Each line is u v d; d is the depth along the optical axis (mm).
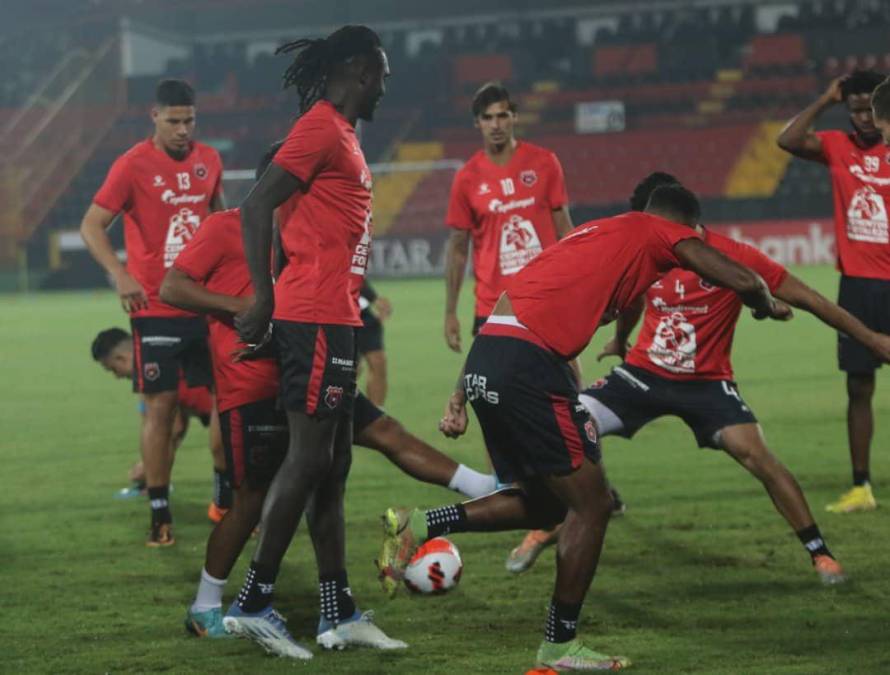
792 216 50656
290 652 6426
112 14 63188
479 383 6199
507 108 10445
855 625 6707
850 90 9562
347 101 6578
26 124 57469
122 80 60031
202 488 11836
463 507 6508
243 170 56688
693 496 10633
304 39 6625
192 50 67250
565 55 62219
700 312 8148
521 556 8141
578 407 6191
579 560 6043
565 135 57312
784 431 13992
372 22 65375
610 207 54031
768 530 9219
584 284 6160
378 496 11086
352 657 6410
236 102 60688
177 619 7301
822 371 19547
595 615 7016
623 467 12172
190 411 10516
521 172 10523
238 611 6500
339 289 6504
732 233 47719
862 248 9742
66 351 26906
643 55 59719
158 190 9953
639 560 8359
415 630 6902
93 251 9750
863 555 8312
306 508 6812
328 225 6449
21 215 53438
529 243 10531
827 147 9844
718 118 56219
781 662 6059
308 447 6461
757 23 60750
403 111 59875
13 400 19047
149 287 9844
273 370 6797
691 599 7332
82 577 8398
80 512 10789
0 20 65625
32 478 12562
